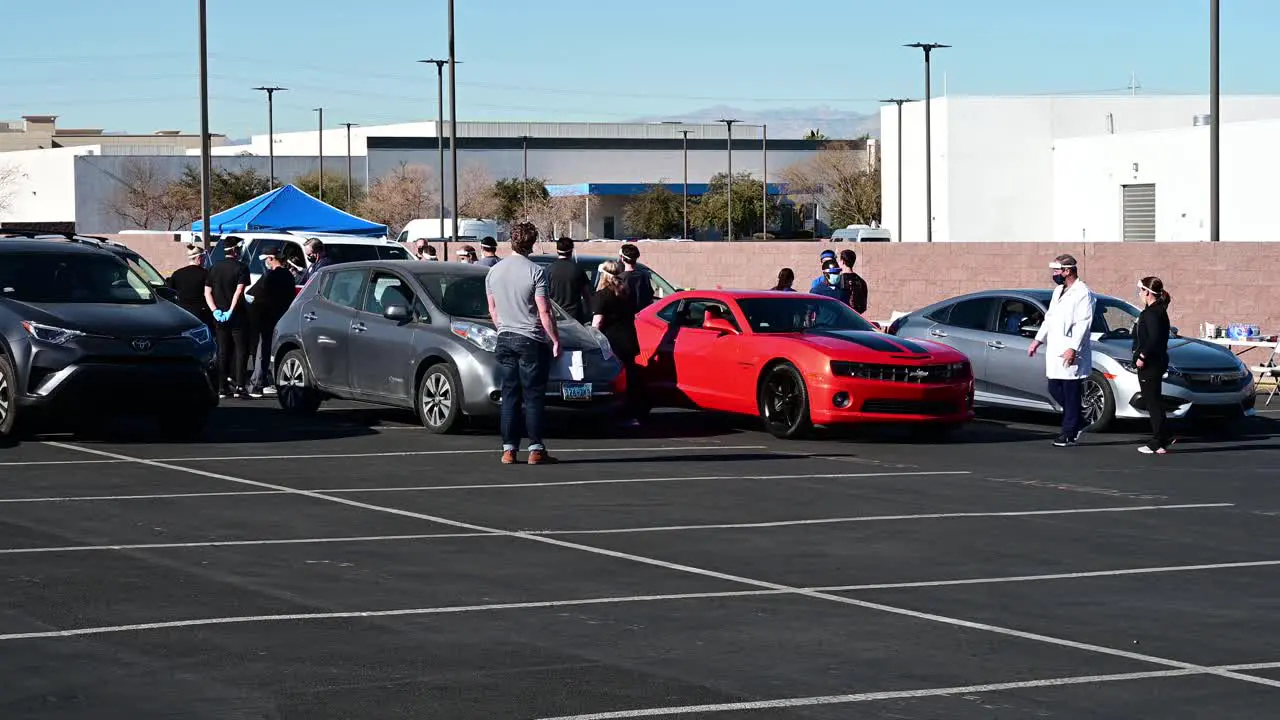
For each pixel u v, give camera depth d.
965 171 62.84
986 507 12.02
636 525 10.98
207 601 8.38
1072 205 58.47
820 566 9.59
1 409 14.93
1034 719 6.35
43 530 10.48
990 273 29.12
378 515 11.26
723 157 113.88
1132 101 62.91
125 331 14.86
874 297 30.28
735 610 8.31
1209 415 17.03
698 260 34.00
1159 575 9.42
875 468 14.24
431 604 8.38
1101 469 14.38
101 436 15.84
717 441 16.16
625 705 6.49
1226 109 63.12
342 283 17.53
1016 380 18.05
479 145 104.56
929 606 8.47
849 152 102.94
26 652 7.25
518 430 14.14
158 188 85.56
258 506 11.58
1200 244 27.39
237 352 20.16
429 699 6.55
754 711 6.43
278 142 120.38
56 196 86.94
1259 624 8.12
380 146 100.25
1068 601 8.64
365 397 16.95
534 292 13.91
